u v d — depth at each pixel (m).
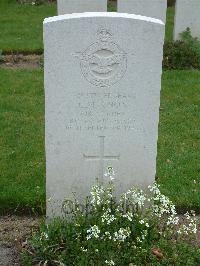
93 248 1.81
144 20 1.78
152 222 1.92
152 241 1.88
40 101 3.29
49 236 1.90
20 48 4.39
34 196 2.25
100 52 1.82
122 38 1.80
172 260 1.80
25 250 1.91
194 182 2.42
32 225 2.13
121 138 1.94
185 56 4.01
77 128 1.91
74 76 1.84
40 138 2.80
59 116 1.89
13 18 5.55
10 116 3.06
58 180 1.99
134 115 1.91
